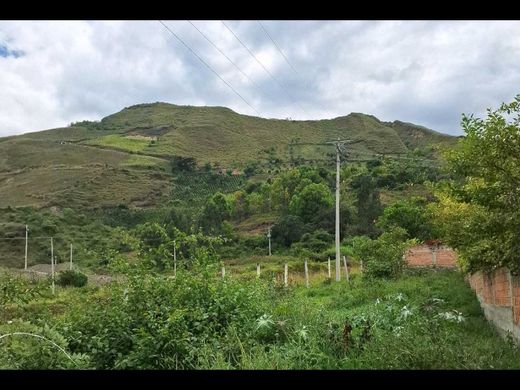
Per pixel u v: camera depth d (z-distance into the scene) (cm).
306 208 5400
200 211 5791
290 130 12525
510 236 617
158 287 875
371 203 4928
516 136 618
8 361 581
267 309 1010
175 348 739
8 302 664
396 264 2381
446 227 973
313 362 751
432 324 938
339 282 2503
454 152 706
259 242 5081
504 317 963
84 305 862
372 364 701
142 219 6325
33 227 5303
